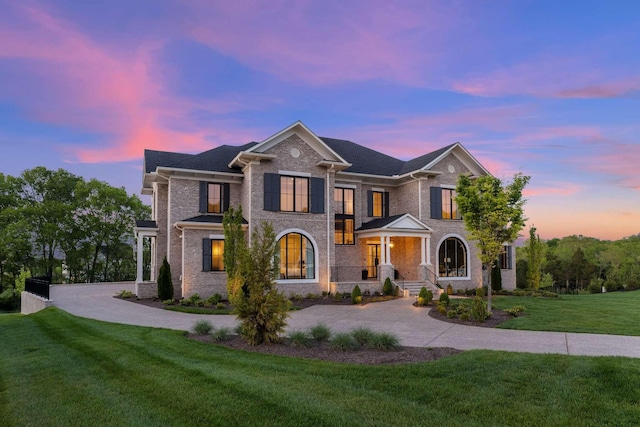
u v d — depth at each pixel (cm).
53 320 1590
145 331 1279
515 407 583
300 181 2400
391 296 2295
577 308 1756
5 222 4025
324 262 2398
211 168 2391
